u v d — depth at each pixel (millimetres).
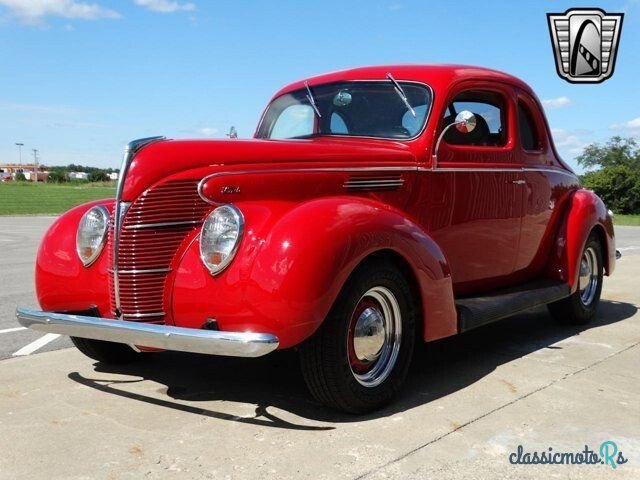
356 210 3199
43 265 3656
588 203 5270
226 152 3258
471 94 4332
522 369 4051
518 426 3076
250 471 2596
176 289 3098
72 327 3197
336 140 4156
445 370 4035
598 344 4715
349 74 4527
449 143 4117
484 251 4395
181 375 3926
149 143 3238
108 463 2678
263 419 3180
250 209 3113
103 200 3795
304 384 3740
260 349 2754
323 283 2898
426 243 3455
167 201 3162
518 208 4645
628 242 15055
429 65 4340
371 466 2633
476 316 3854
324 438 2930
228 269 2973
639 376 3895
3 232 17047
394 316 3375
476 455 2746
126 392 3604
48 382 3785
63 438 2943
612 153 60656
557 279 5066
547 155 5078
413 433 2984
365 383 3232
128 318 3195
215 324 2994
